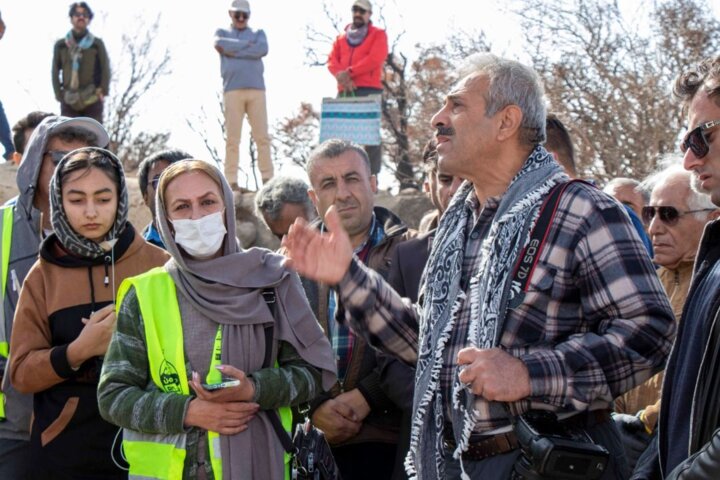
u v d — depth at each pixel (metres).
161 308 3.81
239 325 3.79
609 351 3.16
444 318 3.42
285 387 3.74
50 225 4.78
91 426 4.16
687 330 3.05
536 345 3.26
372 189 4.93
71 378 4.17
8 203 4.91
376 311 3.54
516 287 3.26
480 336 3.29
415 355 3.64
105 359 3.81
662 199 4.40
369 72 11.23
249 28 11.90
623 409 4.68
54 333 4.26
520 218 3.32
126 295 3.87
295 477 3.85
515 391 3.12
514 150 3.47
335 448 4.58
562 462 3.02
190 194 3.84
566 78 13.64
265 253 3.99
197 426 3.64
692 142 3.05
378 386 4.49
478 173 3.50
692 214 4.36
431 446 3.39
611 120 13.12
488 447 3.32
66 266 4.30
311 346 3.89
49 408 4.18
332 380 3.93
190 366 3.75
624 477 3.37
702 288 3.04
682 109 3.38
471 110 3.46
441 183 4.77
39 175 4.79
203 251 3.84
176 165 3.90
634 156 12.84
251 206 11.84
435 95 20.25
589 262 3.25
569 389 3.14
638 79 13.43
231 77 11.83
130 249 4.38
